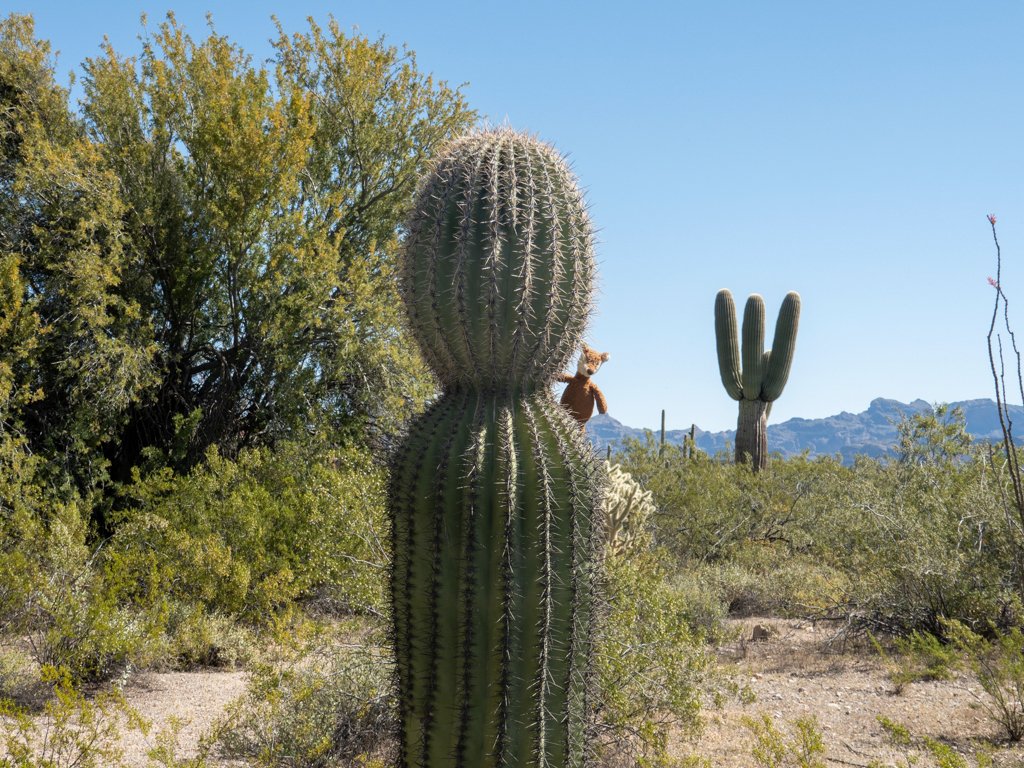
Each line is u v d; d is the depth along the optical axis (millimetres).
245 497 8461
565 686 2971
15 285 9789
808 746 3795
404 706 3020
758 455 18125
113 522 9648
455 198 3213
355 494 5871
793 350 18016
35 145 10898
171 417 12492
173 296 12281
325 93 13938
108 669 5664
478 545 2902
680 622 4863
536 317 3148
